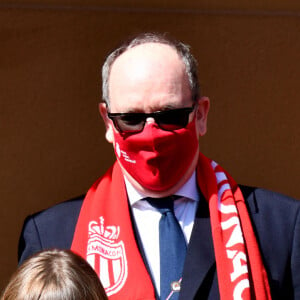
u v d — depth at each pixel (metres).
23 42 14.19
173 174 8.62
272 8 14.43
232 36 14.55
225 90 14.63
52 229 9.12
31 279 7.04
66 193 14.46
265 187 14.84
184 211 8.95
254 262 8.60
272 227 8.92
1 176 14.29
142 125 8.40
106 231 8.90
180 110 8.40
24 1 14.05
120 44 8.80
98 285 7.27
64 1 14.02
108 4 14.18
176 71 8.42
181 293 8.34
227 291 8.40
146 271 8.48
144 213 8.89
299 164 14.88
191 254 8.59
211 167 9.36
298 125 14.81
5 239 14.30
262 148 14.80
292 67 14.71
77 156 14.48
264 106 14.73
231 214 8.89
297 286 8.70
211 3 14.14
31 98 14.32
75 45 14.32
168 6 14.26
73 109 14.43
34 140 14.35
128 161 8.66
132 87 8.33
